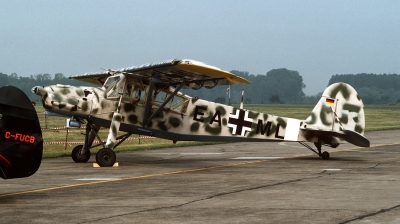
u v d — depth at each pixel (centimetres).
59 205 1114
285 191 1294
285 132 2153
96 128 1978
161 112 1997
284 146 2791
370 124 5341
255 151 2519
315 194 1246
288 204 1116
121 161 2041
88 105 1872
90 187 1366
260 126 2131
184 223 943
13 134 1120
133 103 1944
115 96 1917
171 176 1589
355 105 2177
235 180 1497
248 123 2114
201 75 1805
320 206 1092
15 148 1123
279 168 1809
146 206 1100
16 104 1123
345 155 2303
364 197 1202
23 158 1132
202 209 1066
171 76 1872
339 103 2166
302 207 1083
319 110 2167
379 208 1068
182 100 2028
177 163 1980
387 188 1338
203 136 2066
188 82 1914
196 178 1544
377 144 2902
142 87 1952
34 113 1142
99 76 2153
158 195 1239
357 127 2178
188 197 1209
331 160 2095
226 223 942
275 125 2145
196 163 1981
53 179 1516
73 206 1102
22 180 1492
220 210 1055
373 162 2005
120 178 1541
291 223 940
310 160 2095
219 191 1296
